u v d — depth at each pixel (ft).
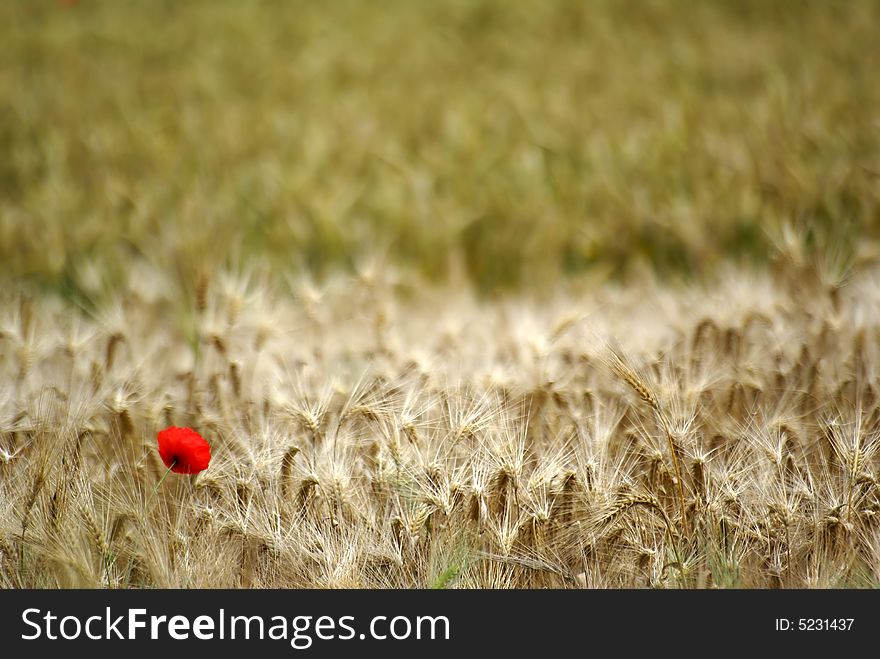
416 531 31.58
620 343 38.22
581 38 143.84
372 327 42.57
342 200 74.02
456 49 139.74
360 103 110.83
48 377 37.27
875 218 62.69
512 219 74.84
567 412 36.06
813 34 131.23
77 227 65.77
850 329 38.24
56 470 31.73
